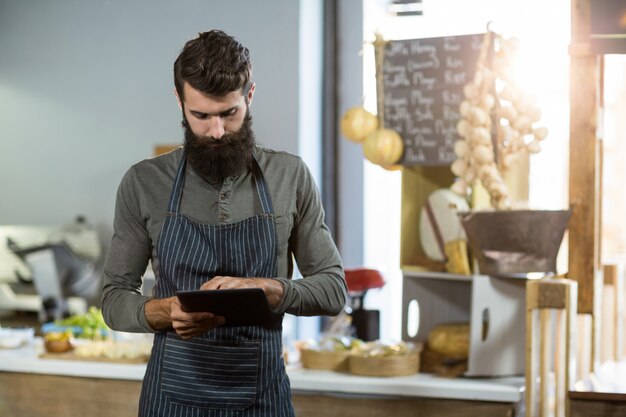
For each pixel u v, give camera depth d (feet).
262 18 16.69
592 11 10.29
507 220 10.07
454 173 11.07
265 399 6.95
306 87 16.72
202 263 6.83
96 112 18.03
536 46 16.01
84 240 17.30
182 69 6.42
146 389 7.02
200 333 6.51
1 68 18.57
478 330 10.33
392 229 17.22
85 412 11.03
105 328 13.47
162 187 7.00
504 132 10.48
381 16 17.02
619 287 12.23
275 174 7.04
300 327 16.69
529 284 9.61
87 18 18.03
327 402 10.28
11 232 17.35
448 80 10.89
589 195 10.42
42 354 11.39
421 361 10.89
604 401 9.34
